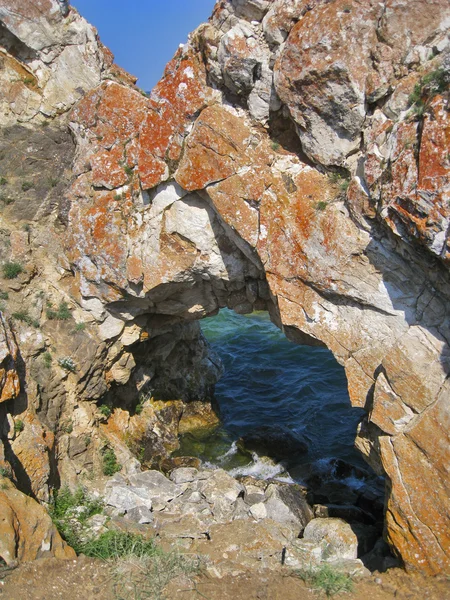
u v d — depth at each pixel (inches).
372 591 419.5
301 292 489.4
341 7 434.3
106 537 479.5
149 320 657.0
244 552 464.8
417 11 420.2
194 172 510.3
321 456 712.4
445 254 392.5
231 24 501.0
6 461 481.4
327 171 482.9
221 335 1117.1
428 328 440.1
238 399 861.8
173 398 779.4
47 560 427.8
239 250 551.2
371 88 438.6
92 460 603.5
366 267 456.4
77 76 652.1
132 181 565.3
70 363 597.9
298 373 932.0
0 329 520.4
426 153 393.4
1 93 644.1
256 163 497.0
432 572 428.8
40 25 624.1
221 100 518.9
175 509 555.5
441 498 425.1
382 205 423.8
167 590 412.5
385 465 446.3
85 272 599.5
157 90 537.6
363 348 469.7
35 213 622.5
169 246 561.0
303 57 450.6
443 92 390.6
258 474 664.4
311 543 490.6
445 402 424.5
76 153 620.4
